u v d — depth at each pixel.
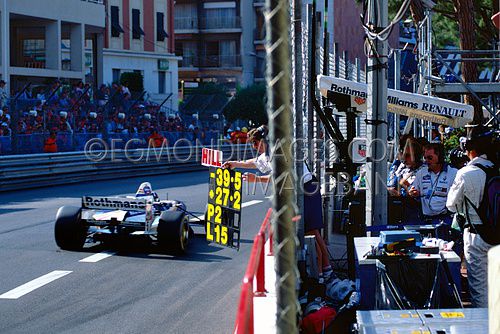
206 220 21.30
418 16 44.03
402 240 13.34
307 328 12.65
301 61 16.73
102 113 64.31
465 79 39.44
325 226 20.66
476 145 13.43
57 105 60.75
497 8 41.88
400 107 23.50
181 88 126.94
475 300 13.40
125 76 99.56
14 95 65.00
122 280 19.33
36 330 14.70
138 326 15.02
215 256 22.69
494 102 36.31
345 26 89.94
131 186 47.47
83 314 15.93
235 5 141.00
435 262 12.73
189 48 143.75
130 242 24.83
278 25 4.98
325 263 17.77
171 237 22.42
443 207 18.03
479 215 13.11
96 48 85.62
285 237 5.20
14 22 76.19
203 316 15.77
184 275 19.97
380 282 12.55
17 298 17.36
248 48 142.50
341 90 20.58
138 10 106.56
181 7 143.12
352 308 12.68
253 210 34.16
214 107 94.56
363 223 17.22
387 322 10.38
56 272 20.22
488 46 54.50
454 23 57.12
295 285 5.22
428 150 18.20
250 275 9.00
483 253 13.23
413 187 18.48
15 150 48.69
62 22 77.94
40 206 35.19
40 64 80.69
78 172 50.12
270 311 13.83
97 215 23.33
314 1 18.06
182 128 75.44
